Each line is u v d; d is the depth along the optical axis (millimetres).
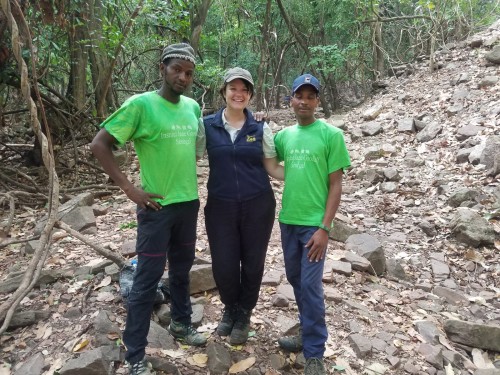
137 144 2422
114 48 7906
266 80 15742
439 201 5555
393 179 6273
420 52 12742
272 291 3531
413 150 7340
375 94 11906
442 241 4785
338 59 11906
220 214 2594
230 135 2557
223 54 17188
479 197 5352
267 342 2973
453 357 3094
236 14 16156
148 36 10438
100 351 2594
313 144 2578
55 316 3088
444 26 12844
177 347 2842
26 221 5324
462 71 9727
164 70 2350
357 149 7941
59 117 7621
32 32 5895
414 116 8680
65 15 6613
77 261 3869
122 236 4441
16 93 9930
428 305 3752
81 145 7918
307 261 2574
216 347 2793
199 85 11109
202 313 3150
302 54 15891
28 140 8742
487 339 3258
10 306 2871
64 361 2658
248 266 2709
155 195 2348
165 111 2367
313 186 2574
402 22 14461
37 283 3459
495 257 4484
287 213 2662
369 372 2840
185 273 2703
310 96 2572
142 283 2410
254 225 2615
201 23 10789
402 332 3311
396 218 5340
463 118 7641
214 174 2580
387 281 4078
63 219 4723
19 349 2830
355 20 12195
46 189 6316
